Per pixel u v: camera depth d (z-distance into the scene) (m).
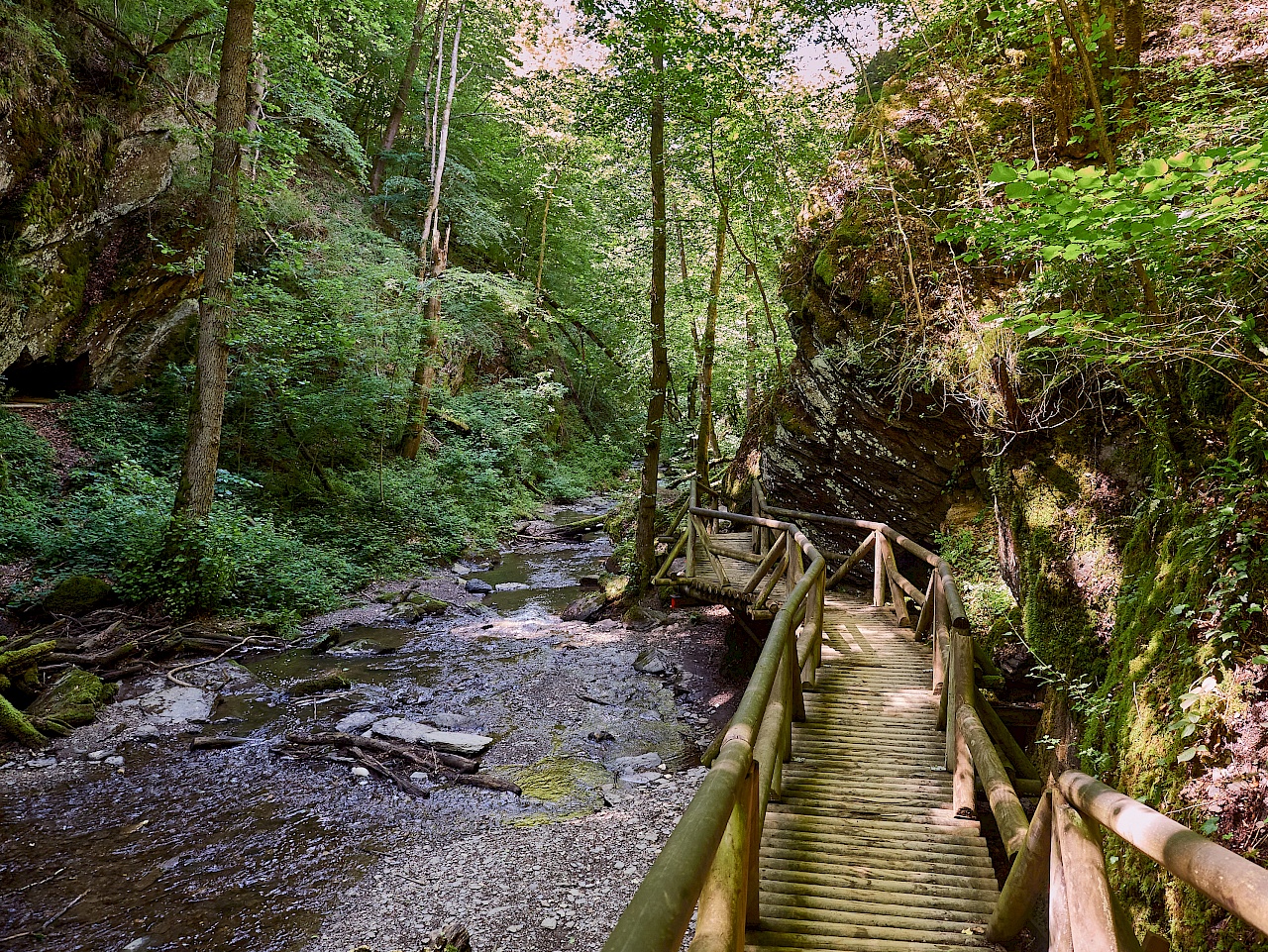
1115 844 3.10
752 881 2.67
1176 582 3.41
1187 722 2.81
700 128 10.38
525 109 18.72
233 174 9.38
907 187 7.14
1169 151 4.23
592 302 20.47
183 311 13.18
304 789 6.08
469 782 6.29
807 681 5.46
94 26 10.63
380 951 4.26
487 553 15.16
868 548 7.86
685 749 7.11
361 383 14.16
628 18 8.88
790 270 8.86
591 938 4.39
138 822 5.51
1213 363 3.65
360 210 17.84
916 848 3.35
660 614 10.77
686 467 20.94
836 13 8.09
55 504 10.13
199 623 9.16
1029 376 5.45
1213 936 2.32
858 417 7.71
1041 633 5.24
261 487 12.46
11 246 9.63
